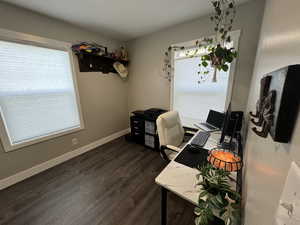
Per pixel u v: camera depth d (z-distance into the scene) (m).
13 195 1.59
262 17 1.55
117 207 1.44
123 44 3.00
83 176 1.91
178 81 2.44
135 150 2.63
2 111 1.62
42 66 1.87
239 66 1.81
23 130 1.81
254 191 0.60
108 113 2.95
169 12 1.84
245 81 1.80
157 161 2.26
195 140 1.58
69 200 1.53
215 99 2.13
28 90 1.79
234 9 1.71
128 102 3.37
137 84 3.07
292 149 0.31
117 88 3.05
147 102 3.00
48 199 1.54
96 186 1.73
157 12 1.83
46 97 1.97
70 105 2.27
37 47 1.79
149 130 2.60
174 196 1.56
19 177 1.81
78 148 2.46
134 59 2.97
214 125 1.98
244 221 0.71
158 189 1.68
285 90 0.33
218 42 1.89
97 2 1.59
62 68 2.08
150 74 2.79
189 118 2.46
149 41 2.62
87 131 2.58
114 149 2.67
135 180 1.84
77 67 2.26
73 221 1.30
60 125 2.18
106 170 2.04
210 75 2.10
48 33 1.87
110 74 2.84
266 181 0.47
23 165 1.84
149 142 2.66
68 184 1.76
